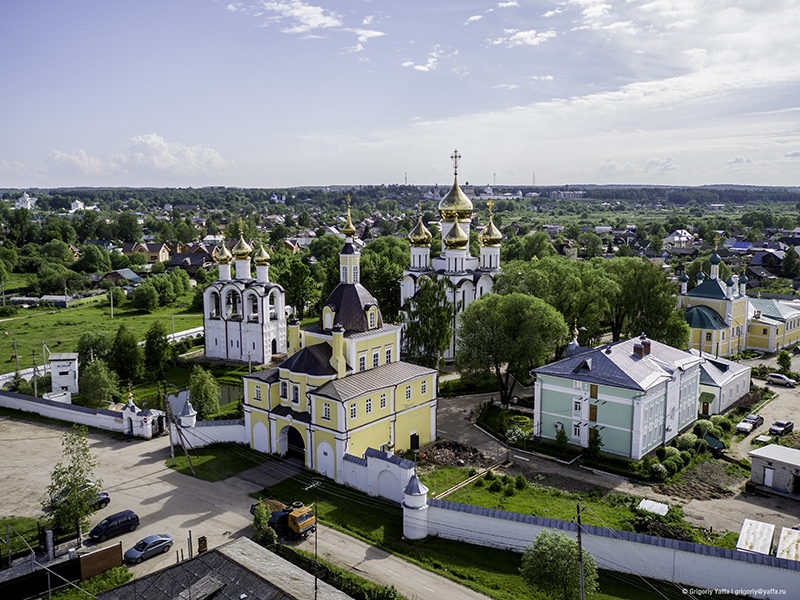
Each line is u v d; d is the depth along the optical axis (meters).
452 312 92.69
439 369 104.12
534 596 45.06
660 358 77.50
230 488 62.66
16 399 87.44
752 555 44.38
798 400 90.56
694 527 54.56
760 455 62.62
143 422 76.25
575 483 63.81
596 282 99.19
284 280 151.50
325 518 56.56
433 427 76.12
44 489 63.28
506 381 86.12
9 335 142.75
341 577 45.72
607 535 47.81
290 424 68.62
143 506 58.84
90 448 73.50
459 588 45.97
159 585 38.12
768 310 125.19
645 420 69.50
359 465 61.97
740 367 90.12
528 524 50.09
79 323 158.38
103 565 48.41
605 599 44.03
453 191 117.50
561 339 85.06
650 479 64.25
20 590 44.91
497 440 75.81
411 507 52.66
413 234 117.12
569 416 73.19
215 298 118.94
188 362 114.44
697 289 118.38
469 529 52.31
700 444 71.25
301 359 68.19
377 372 71.56
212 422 73.25
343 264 74.75
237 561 39.53
